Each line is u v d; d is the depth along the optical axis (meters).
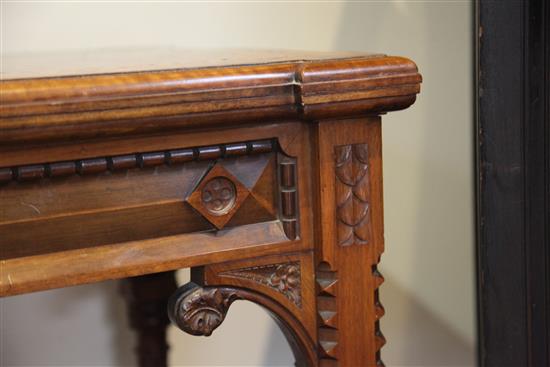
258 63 0.64
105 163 0.61
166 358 1.10
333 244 0.67
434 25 1.15
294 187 0.67
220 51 0.86
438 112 1.18
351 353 0.70
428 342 1.25
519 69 1.11
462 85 1.18
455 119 1.19
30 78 0.57
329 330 0.69
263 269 0.67
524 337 1.17
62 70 0.63
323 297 0.69
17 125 0.55
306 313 0.69
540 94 1.11
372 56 0.67
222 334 1.17
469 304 1.26
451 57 1.17
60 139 0.57
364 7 1.12
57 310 1.11
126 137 0.61
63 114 0.56
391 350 1.23
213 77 0.60
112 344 1.14
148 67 0.64
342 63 0.63
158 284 1.08
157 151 0.62
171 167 0.63
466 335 1.26
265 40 1.09
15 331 1.09
